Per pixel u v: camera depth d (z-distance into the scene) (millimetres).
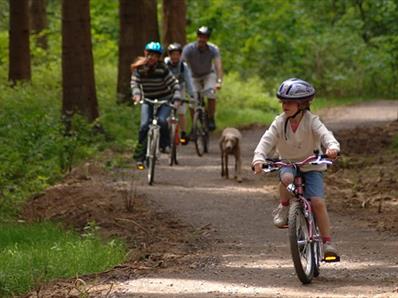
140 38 26562
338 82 46000
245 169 18328
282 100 8695
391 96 46125
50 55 34812
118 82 26578
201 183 16422
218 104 31656
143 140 16219
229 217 13234
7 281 8969
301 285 8781
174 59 19266
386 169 17266
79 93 21219
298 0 48656
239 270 9688
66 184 16047
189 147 22281
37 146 17797
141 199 14336
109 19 39750
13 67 28250
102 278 9344
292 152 8859
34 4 37250
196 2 40750
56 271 9500
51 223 12648
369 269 9609
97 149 19766
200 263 10141
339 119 31203
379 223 12609
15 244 10766
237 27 41625
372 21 48875
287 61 44875
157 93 16344
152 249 11062
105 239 11664
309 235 8859
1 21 43438
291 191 8562
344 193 15102
